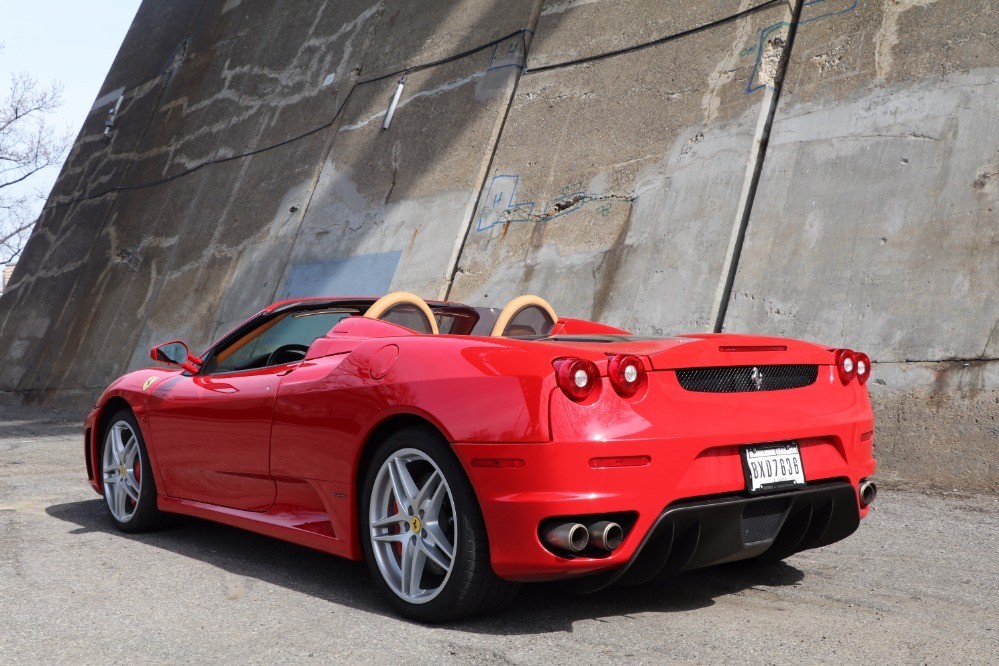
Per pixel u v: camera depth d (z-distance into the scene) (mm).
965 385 5203
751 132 7426
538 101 9906
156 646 2449
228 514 3547
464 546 2469
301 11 15852
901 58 6688
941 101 6242
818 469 2740
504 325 3545
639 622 2578
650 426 2402
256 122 15211
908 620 2594
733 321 6609
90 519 4520
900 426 5363
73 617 2730
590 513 2311
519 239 9070
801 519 2764
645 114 8578
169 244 15648
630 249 7867
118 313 15891
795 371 2826
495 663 2248
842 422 2820
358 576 3229
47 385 16688
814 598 2840
